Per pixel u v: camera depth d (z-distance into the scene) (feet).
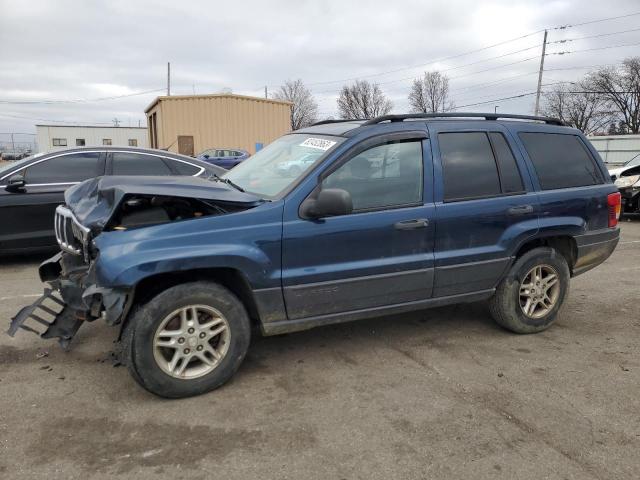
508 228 14.03
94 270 10.69
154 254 10.46
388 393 11.54
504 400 11.27
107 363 12.85
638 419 10.56
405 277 12.87
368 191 12.48
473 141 13.92
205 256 10.75
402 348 14.08
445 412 10.74
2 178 22.00
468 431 10.04
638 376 12.53
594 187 15.72
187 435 9.84
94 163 23.49
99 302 10.84
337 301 12.35
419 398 11.32
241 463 9.01
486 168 13.93
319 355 13.56
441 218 13.09
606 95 224.53
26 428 9.97
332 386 11.85
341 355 13.58
